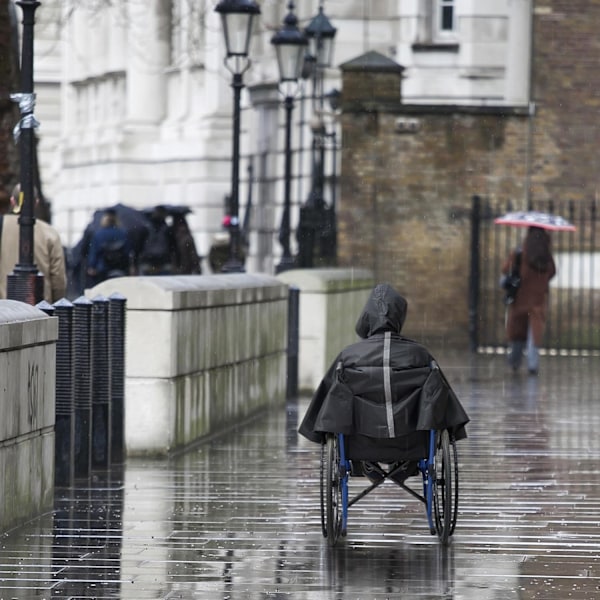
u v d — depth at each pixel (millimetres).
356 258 90500
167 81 143750
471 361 82688
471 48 96562
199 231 132625
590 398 64875
